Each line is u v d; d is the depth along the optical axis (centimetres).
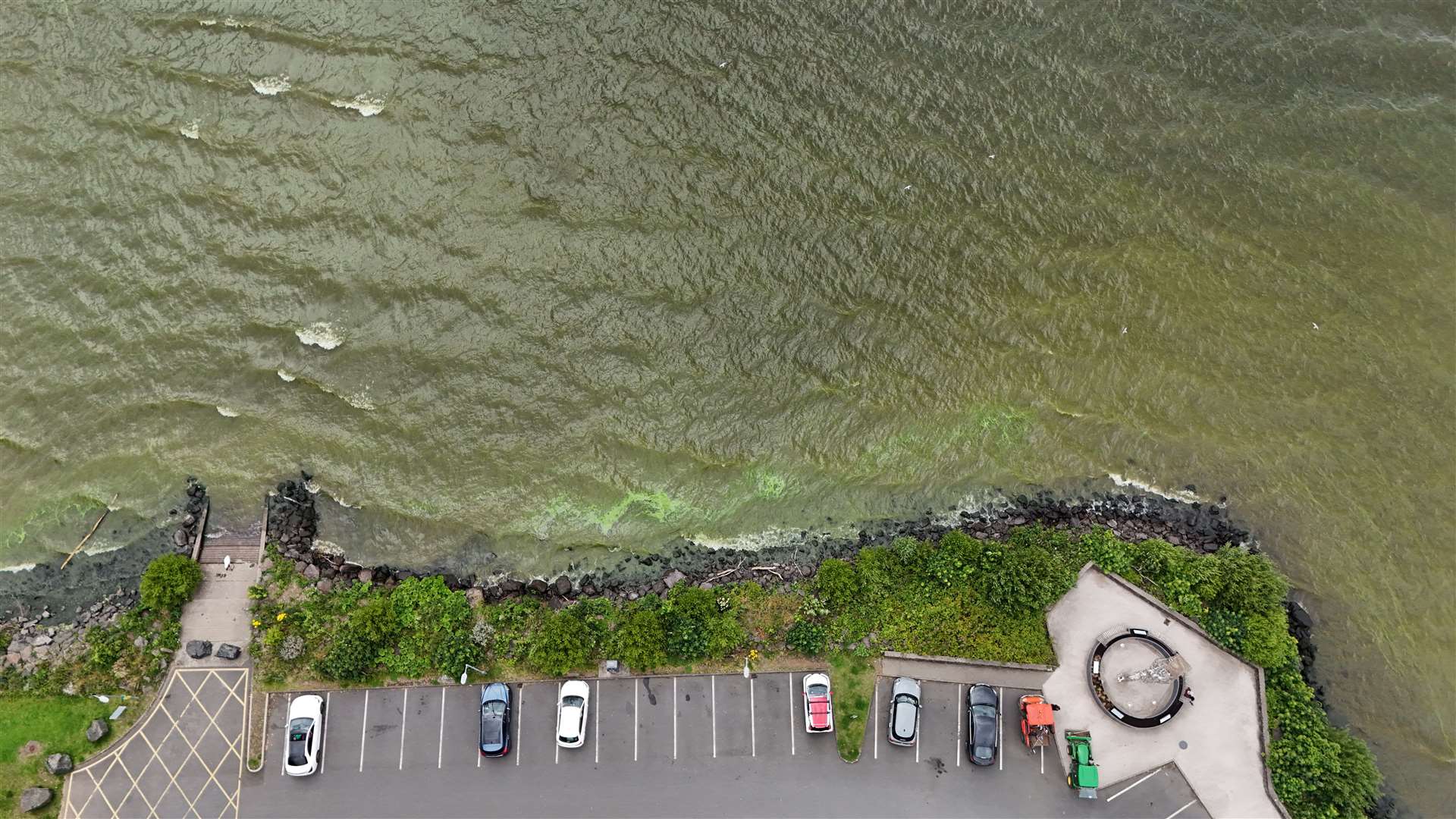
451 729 3788
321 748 3750
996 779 3734
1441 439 4138
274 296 4422
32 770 3700
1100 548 3994
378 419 4284
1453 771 3769
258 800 3712
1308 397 4231
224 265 4450
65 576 4059
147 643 3841
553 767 3762
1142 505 4191
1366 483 4125
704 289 4412
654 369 4338
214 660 3828
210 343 4369
